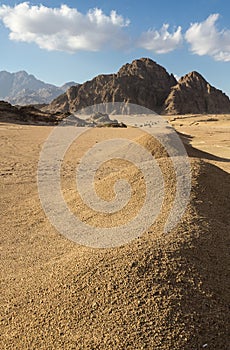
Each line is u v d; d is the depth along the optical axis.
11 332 3.46
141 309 3.31
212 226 4.95
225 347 3.07
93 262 4.07
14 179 11.50
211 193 6.27
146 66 142.00
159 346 2.97
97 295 3.56
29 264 5.15
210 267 4.00
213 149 20.91
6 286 4.45
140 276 3.69
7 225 7.05
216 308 3.43
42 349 3.16
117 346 2.99
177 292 3.51
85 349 3.03
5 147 19.56
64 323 3.35
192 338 3.07
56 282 3.99
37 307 3.69
